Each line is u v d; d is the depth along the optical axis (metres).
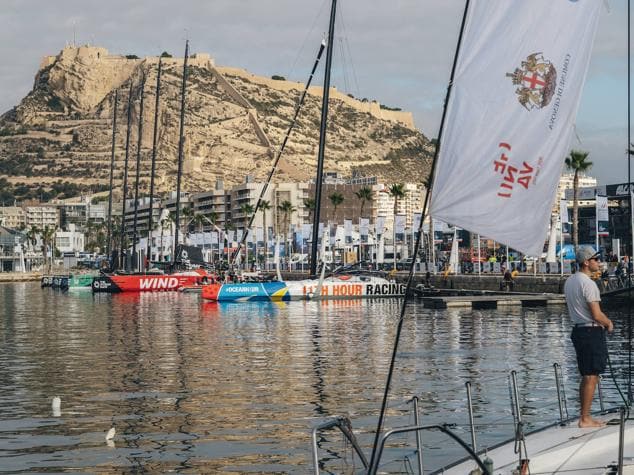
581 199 152.38
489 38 10.70
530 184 10.76
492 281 96.38
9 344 50.31
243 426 24.47
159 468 20.00
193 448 21.89
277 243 115.12
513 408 15.81
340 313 72.38
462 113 10.70
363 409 26.75
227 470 19.69
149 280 122.88
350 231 131.25
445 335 51.12
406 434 22.38
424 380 32.62
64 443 22.67
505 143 10.69
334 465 19.83
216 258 199.00
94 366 38.72
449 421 24.17
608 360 13.15
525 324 58.34
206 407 27.59
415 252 10.97
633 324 55.62
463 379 32.66
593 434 12.52
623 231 138.38
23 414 26.89
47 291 146.75
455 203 10.67
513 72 10.70
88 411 27.25
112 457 21.08
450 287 102.62
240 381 33.16
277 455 20.94
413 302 87.06
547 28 10.74
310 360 39.75
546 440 12.55
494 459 12.09
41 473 19.64
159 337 52.97
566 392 28.34
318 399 28.75
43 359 42.06
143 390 31.31
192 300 99.44
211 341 49.69
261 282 91.00
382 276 95.75
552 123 10.77
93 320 69.94
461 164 10.67
